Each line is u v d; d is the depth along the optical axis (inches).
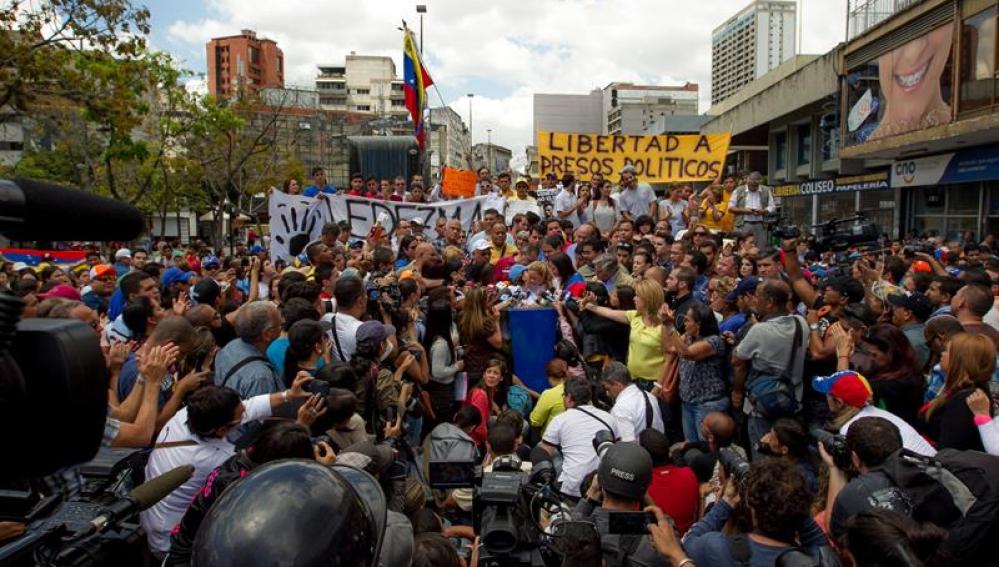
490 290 289.3
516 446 212.7
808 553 134.4
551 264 317.7
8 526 71.7
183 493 143.5
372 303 257.0
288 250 440.8
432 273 294.7
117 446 143.2
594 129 4928.6
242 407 148.7
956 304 223.9
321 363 212.2
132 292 249.4
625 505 135.9
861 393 172.9
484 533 111.0
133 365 189.8
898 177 920.9
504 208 478.9
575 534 118.6
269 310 184.7
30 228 56.6
